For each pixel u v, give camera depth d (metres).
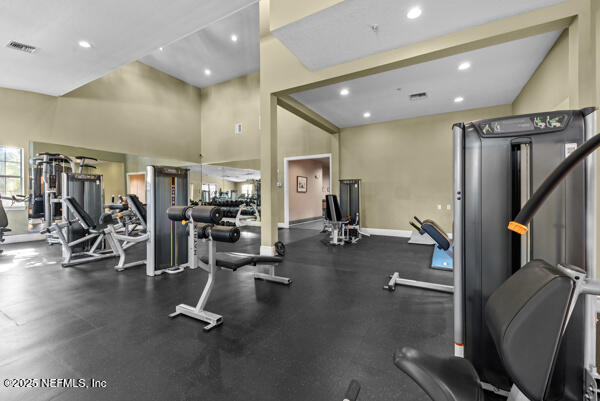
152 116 8.13
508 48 3.31
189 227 2.29
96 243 4.54
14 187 5.73
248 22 6.15
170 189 3.72
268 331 2.07
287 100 4.89
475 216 1.44
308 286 3.07
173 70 8.36
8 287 3.06
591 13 2.45
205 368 1.63
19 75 5.04
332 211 5.50
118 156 7.33
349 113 5.94
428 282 3.19
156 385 1.49
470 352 1.47
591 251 1.22
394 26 2.89
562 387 1.22
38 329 2.11
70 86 5.55
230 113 9.02
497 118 1.39
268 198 4.46
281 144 8.08
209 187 9.38
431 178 6.15
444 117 5.98
